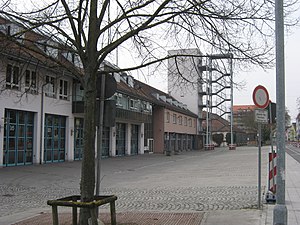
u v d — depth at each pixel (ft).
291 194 41.39
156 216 30.25
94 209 21.72
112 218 24.18
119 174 74.49
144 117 147.02
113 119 25.27
